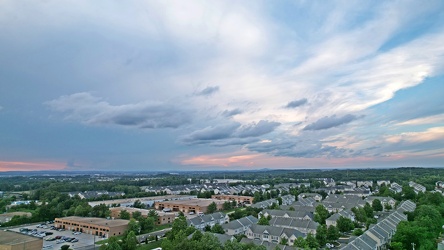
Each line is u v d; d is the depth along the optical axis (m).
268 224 125.12
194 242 76.06
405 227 95.44
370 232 99.81
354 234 112.25
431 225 102.50
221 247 78.50
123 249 98.94
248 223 130.12
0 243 95.31
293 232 107.25
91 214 164.12
